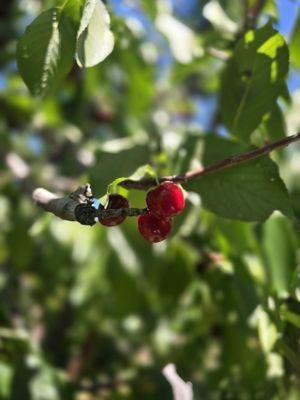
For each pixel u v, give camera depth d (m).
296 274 0.33
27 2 0.62
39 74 0.24
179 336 0.53
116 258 0.52
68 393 0.42
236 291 0.38
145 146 0.33
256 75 0.31
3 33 0.60
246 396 0.40
